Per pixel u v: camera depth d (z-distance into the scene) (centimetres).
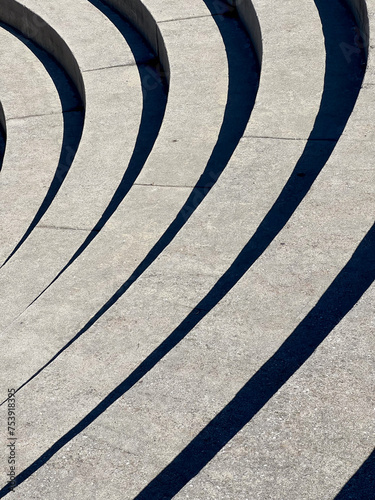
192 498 284
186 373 370
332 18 768
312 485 283
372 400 317
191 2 934
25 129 881
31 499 311
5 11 1084
